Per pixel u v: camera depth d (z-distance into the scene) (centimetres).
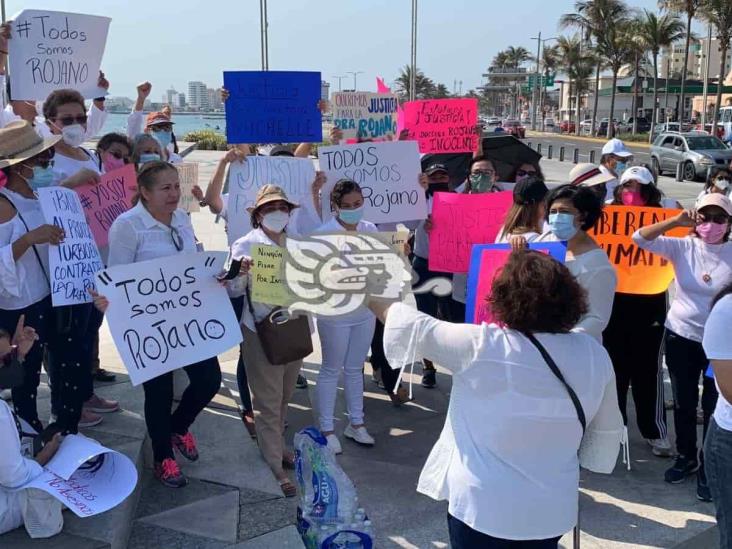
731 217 398
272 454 406
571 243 361
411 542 362
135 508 366
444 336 229
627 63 5931
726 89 6350
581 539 369
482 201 489
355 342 459
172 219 381
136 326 353
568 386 221
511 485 222
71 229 358
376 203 509
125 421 424
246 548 336
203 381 391
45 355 464
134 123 589
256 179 484
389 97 643
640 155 3431
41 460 308
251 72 500
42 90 487
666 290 459
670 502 408
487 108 12650
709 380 402
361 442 471
